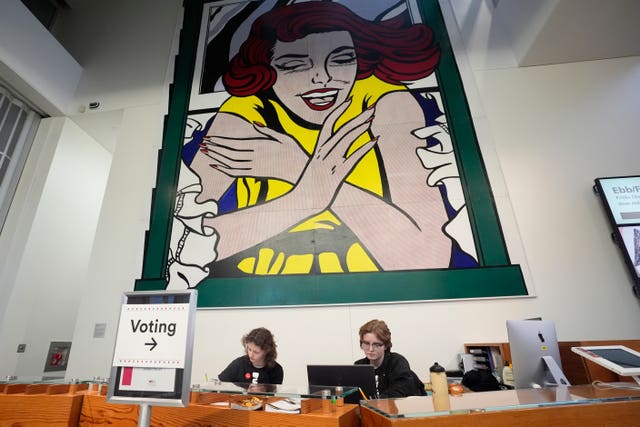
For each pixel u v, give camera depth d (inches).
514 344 69.1
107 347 130.1
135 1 207.9
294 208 140.3
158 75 180.5
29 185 165.5
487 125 146.6
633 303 117.0
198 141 157.6
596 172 136.6
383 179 140.9
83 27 205.9
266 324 125.0
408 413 37.5
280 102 160.6
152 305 43.2
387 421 37.4
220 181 148.7
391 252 129.3
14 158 166.4
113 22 203.8
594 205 131.9
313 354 119.6
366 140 148.3
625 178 130.9
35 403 55.8
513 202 133.9
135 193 153.0
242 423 48.6
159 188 151.2
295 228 137.0
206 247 138.3
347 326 121.5
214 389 52.6
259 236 137.4
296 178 145.4
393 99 154.6
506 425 38.0
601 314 116.4
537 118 147.3
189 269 135.5
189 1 196.2
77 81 187.6
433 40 166.4
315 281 128.2
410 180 139.6
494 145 143.0
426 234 130.6
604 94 149.3
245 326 125.5
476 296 120.6
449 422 37.4
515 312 118.1
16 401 56.7
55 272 167.6
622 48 151.6
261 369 100.9
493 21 168.6
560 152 140.9
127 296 44.3
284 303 126.6
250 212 141.9
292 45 173.0
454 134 145.8
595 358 54.7
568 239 127.3
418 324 119.5
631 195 128.2
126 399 39.4
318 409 47.6
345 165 145.0
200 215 143.8
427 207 134.8
